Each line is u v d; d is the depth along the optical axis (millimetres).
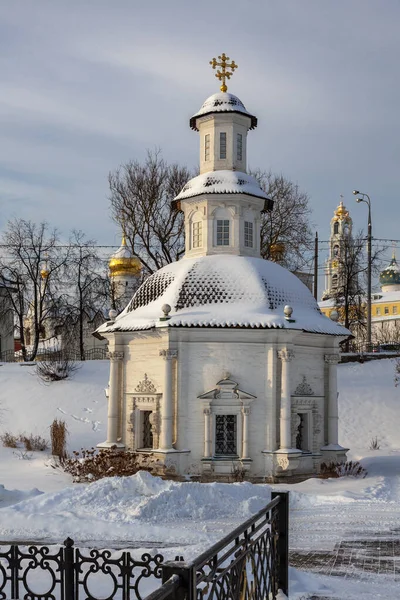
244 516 17578
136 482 19156
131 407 26484
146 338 26312
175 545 14375
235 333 25219
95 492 18609
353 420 36812
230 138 28859
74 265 55438
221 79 29891
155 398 25766
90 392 40219
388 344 54875
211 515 17516
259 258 28266
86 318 58312
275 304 26172
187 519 17188
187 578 5438
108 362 45250
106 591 10453
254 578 8000
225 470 24750
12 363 45531
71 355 55688
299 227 50562
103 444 26891
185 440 25031
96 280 55344
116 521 16562
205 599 8820
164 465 24391
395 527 15984
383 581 11062
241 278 26266
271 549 9109
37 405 38812
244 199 27984
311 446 26453
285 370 25000
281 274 27844
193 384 25219
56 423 31641
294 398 25922
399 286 109062
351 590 10289
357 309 56031
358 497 19859
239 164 29062
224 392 25109
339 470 25469
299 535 15117
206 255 27750
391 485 22391
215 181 28047
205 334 25281
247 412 24938
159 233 49625
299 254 50688
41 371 42188
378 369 43469
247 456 24812
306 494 20062
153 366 26094
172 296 26000
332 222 108562
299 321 25656
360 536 14969
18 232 55031
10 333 60250
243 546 7680
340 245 57812
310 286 57969
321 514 17641
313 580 10758
